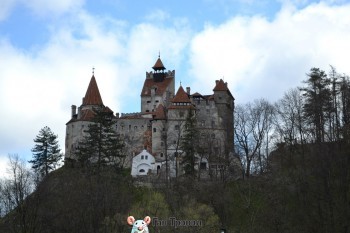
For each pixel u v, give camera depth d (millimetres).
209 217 79500
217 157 121250
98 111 126750
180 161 125312
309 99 108500
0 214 87062
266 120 121688
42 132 132000
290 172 100812
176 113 141500
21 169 94875
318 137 98125
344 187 86312
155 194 84688
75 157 142250
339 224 81312
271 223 89250
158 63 166750
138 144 145750
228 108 151750
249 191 98438
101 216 85812
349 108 100500
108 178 101938
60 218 85188
